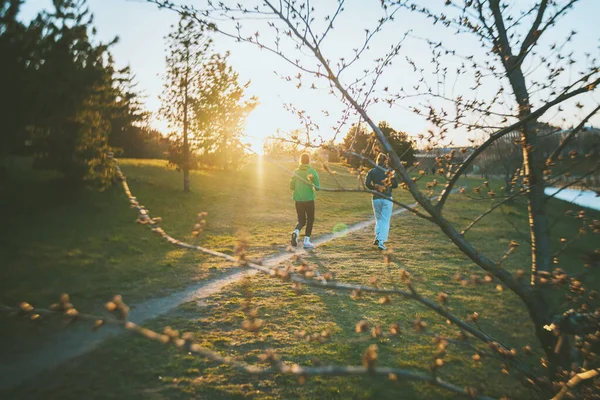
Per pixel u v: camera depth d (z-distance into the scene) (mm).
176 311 5273
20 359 3867
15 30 9500
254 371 1347
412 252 9594
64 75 10750
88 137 12789
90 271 7066
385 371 1391
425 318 5086
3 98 9531
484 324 4926
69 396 3238
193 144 16641
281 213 16047
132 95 13789
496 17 2795
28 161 16297
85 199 12859
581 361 2652
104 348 4105
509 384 3543
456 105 2861
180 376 3580
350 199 21750
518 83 2889
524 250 9375
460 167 2367
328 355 4016
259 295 5973
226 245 9883
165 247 9367
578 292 2164
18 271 6680
